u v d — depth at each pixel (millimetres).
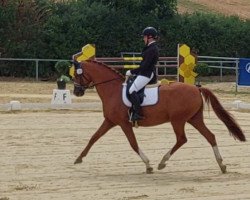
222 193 11250
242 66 29469
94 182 12211
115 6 37062
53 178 12539
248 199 10805
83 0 37938
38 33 34656
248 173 13203
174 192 11320
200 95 12992
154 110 12859
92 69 13320
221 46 37750
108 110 13156
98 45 35625
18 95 26844
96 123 20125
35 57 34750
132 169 13586
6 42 34406
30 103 23938
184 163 14266
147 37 12930
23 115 21625
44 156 14898
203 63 33406
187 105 12820
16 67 34500
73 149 15828
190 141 17109
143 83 12836
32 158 14633
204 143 16844
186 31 36969
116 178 12625
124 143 16703
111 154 15227
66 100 23547
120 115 13031
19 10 34500
